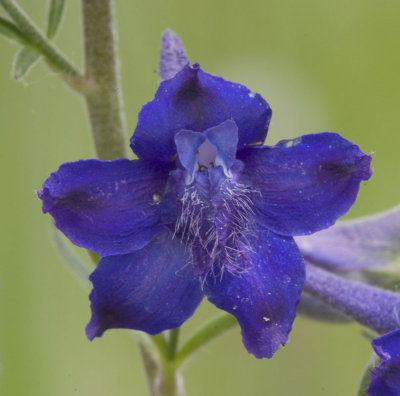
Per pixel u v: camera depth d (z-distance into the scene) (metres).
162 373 0.20
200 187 0.18
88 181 0.18
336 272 0.20
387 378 0.18
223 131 0.18
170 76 0.19
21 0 0.25
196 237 0.18
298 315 0.20
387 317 0.19
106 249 0.18
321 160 0.18
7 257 0.25
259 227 0.18
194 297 0.18
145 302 0.18
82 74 0.20
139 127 0.18
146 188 0.18
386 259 0.20
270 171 0.18
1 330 0.25
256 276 0.18
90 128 0.20
